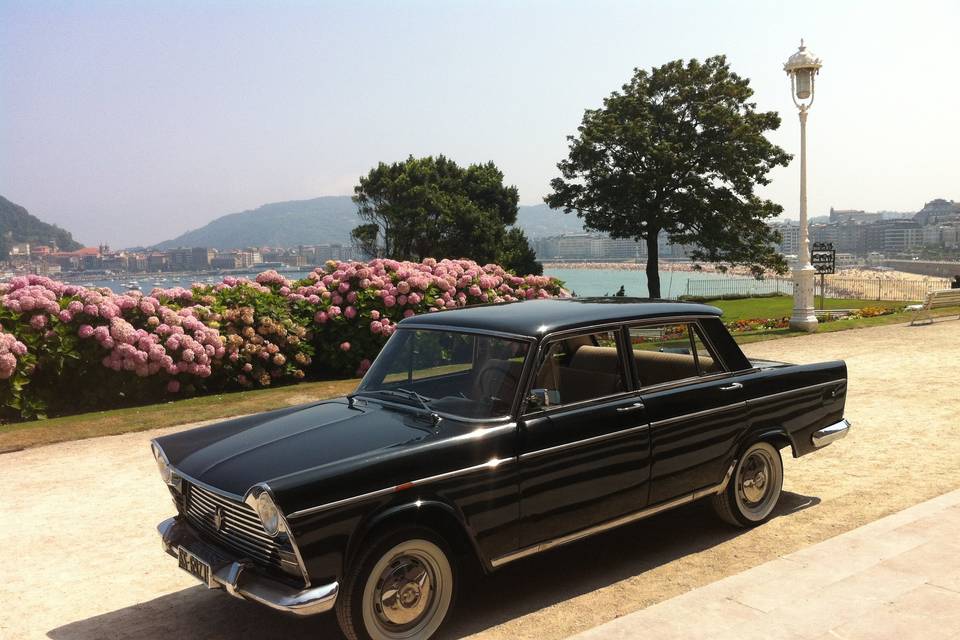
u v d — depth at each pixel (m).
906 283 49.03
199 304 12.92
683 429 4.84
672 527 5.48
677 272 178.38
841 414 5.96
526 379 4.21
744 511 5.33
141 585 4.74
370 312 13.52
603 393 4.57
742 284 51.12
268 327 12.71
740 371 5.34
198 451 4.18
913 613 3.51
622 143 41.59
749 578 4.05
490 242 52.47
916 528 4.75
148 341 11.24
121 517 6.10
